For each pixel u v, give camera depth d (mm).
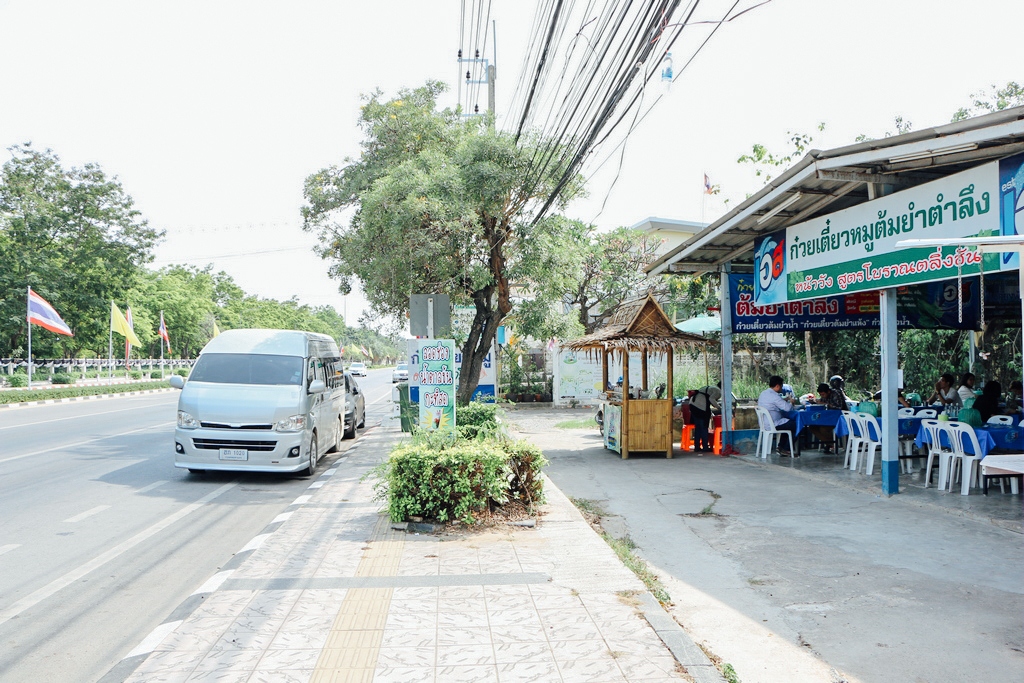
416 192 12820
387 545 6484
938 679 4094
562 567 5801
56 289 35531
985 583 5762
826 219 9859
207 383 10828
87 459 12531
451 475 7184
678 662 4012
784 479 10547
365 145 18094
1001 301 13047
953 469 9195
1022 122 6320
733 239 12281
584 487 10102
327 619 4652
